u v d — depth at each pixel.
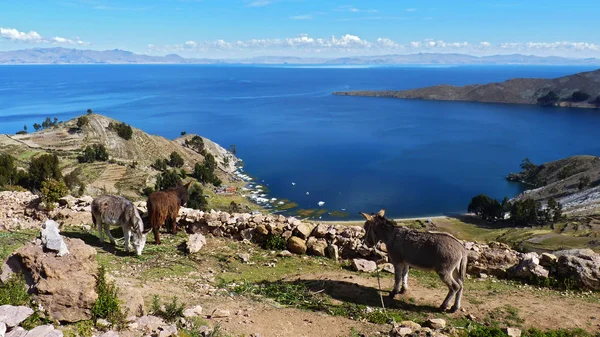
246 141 184.25
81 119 134.62
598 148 180.25
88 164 106.88
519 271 13.92
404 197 107.12
